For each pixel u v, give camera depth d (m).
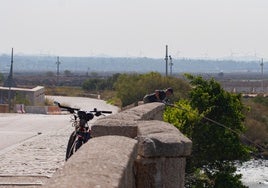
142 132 12.67
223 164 48.09
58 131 46.00
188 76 52.38
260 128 104.25
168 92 27.16
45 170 24.45
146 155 11.55
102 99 151.12
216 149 47.12
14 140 38.38
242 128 50.06
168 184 11.95
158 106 22.33
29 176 22.62
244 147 48.69
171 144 11.73
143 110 19.31
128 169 9.15
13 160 27.45
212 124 47.44
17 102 104.81
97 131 14.23
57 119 64.56
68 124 55.56
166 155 11.75
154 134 12.27
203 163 47.47
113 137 10.89
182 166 12.41
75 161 8.24
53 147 33.34
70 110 18.36
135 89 99.38
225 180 46.97
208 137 47.31
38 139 38.62
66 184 6.80
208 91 50.41
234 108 49.69
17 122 58.94
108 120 14.69
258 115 114.56
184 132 46.09
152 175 11.64
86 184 6.89
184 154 12.02
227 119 48.53
